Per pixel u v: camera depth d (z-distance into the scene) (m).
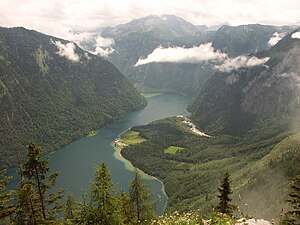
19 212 41.06
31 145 42.28
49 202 43.66
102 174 40.69
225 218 31.12
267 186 152.38
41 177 43.03
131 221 52.22
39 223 40.84
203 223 30.83
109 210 39.00
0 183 39.91
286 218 35.19
